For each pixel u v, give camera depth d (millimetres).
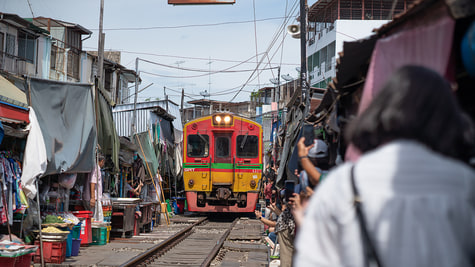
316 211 1533
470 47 2488
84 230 12617
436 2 2840
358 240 1423
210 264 11484
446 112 1518
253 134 21719
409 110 1510
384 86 1609
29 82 11117
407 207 1392
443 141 1503
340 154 6004
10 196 9109
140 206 16562
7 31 24875
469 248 1394
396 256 1370
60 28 31438
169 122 27969
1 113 9148
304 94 12078
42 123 11070
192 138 21859
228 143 21750
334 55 34500
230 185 21594
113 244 13555
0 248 7719
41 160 9953
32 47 26922
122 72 39562
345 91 5785
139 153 19734
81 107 11953
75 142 11680
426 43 2996
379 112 1563
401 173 1432
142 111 24141
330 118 6426
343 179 1504
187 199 21734
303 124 9625
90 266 9938
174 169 28797
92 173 12773
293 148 10664
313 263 1490
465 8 2490
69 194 12727
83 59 33250
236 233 17547
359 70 5254
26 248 8102
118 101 39250
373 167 1470
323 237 1501
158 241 14852
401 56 3389
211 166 21594
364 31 34000
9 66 25031
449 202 1383
